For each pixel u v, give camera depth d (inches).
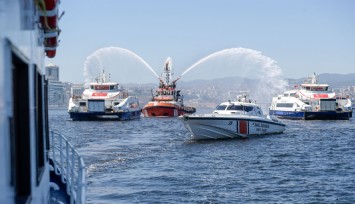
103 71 3937.0
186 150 1673.2
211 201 846.5
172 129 3011.8
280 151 1648.6
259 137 2069.4
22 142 185.2
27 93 185.2
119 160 1398.9
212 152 1616.6
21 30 167.3
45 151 296.5
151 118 4544.8
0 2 127.3
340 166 1279.5
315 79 3983.8
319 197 874.1
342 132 2583.7
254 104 2055.9
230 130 1937.7
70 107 3848.4
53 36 311.6
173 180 1060.5
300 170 1211.2
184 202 840.3
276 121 2162.9
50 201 393.4
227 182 1035.9
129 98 4033.0
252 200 855.7
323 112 3799.2
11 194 151.4
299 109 3831.2
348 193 906.1
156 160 1414.9
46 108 347.3
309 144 1894.7
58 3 267.1
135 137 2345.0
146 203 829.8
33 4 210.4
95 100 3796.8
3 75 131.3
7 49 137.4
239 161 1398.9
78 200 283.3
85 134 2536.9
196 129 1883.6
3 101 131.9
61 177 461.4
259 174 1149.7
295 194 903.7
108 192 920.9
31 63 200.1
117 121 3892.7
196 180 1058.7
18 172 185.5
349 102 3976.4
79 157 330.3
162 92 4682.6
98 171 1177.4
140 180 1056.2
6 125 138.3
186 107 4869.6
